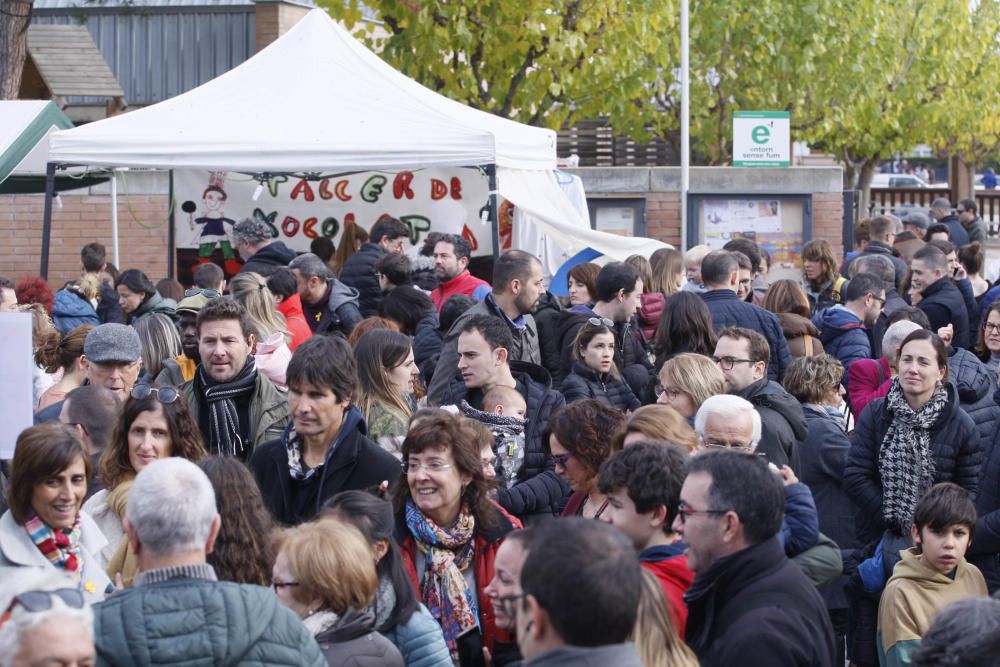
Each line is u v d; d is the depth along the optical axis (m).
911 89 24.80
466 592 4.64
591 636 2.76
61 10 20.30
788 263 15.01
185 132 9.38
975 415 6.55
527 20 15.24
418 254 12.52
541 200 11.25
